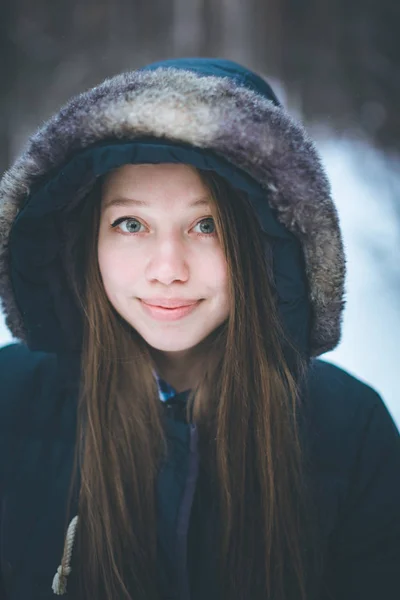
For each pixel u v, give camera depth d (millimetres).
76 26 4473
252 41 4777
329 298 797
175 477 870
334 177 3822
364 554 937
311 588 902
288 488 889
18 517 890
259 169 718
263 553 885
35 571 878
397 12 4227
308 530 901
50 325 896
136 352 892
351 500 931
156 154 711
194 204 760
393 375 2336
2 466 907
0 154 3789
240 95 725
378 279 2949
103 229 796
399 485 928
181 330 802
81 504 876
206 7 4852
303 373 881
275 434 879
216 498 892
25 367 983
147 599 857
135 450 889
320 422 938
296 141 734
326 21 4477
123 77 760
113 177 768
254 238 826
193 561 873
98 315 868
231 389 866
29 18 4254
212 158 715
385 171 3801
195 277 780
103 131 714
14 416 932
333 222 763
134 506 878
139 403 894
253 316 845
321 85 4426
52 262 865
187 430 863
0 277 841
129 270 780
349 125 4246
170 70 753
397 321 2645
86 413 909
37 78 4219
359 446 935
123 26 4668
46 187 770
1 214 790
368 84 4246
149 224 775
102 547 866
